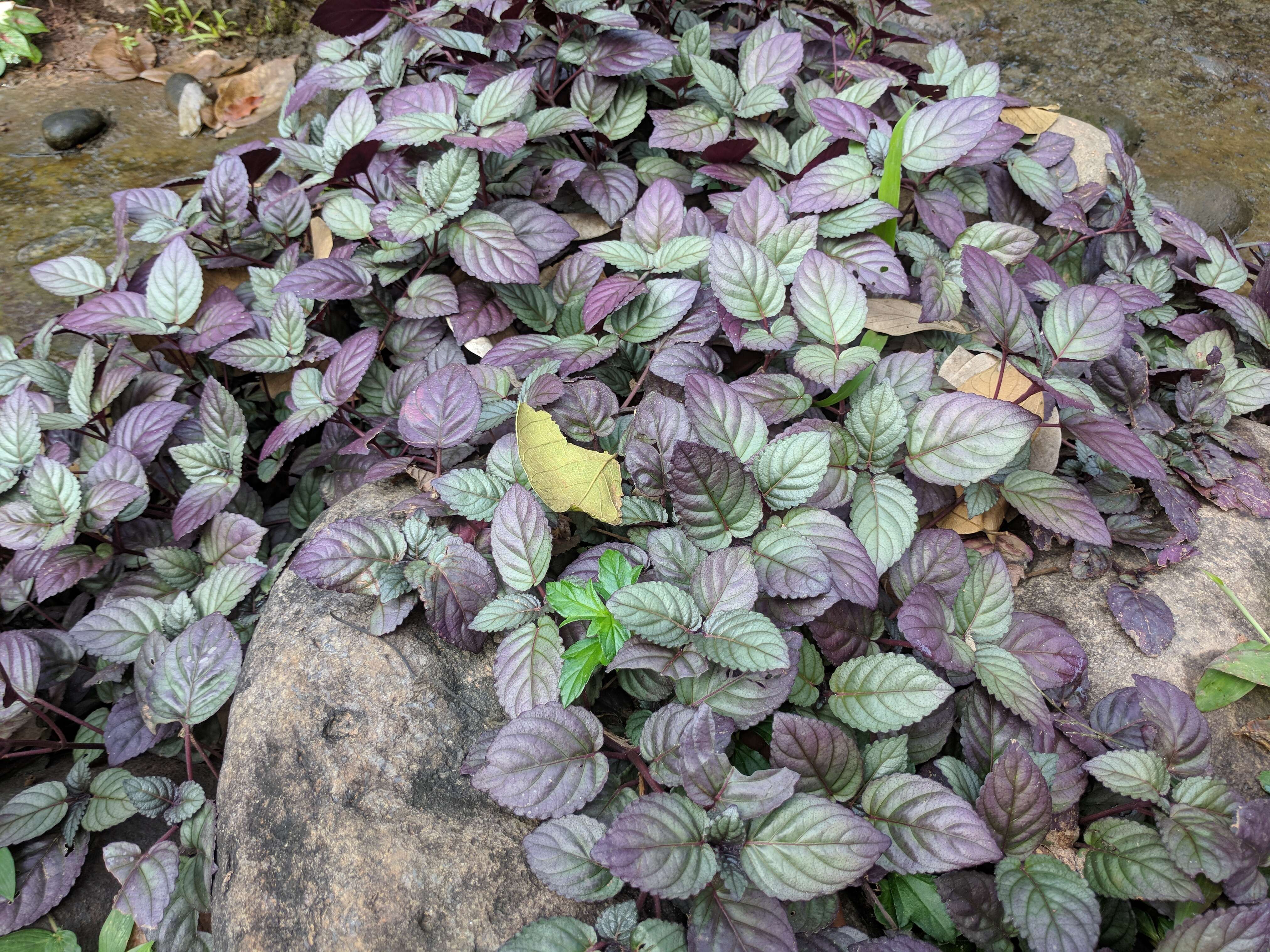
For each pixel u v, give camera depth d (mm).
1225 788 430
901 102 713
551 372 544
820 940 415
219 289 688
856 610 490
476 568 480
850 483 498
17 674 562
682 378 552
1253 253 780
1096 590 530
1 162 964
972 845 401
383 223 638
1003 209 718
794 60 684
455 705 468
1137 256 678
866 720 448
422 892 417
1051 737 460
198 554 619
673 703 446
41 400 679
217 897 455
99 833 551
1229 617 514
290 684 476
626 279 582
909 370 544
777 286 554
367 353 590
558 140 703
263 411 730
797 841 397
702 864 387
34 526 589
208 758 557
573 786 420
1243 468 572
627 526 512
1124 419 587
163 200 744
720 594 452
